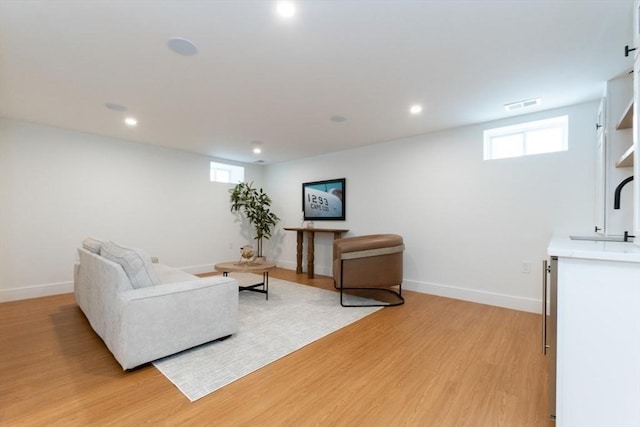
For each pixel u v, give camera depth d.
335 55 2.08
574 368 1.22
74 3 1.56
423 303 3.50
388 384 1.82
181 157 5.09
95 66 2.23
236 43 1.93
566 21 1.70
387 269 3.54
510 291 3.32
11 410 1.54
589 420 1.20
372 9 1.61
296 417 1.52
